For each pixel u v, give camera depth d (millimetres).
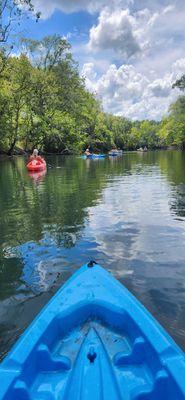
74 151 46844
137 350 2762
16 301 4055
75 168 22906
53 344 2957
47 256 5465
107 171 20484
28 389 2428
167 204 9383
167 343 2732
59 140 45062
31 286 4430
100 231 6770
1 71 27891
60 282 4520
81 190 12352
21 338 2836
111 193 11539
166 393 2373
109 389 2344
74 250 5699
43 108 38938
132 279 4566
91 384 2357
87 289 3652
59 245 5984
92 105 56656
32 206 9453
